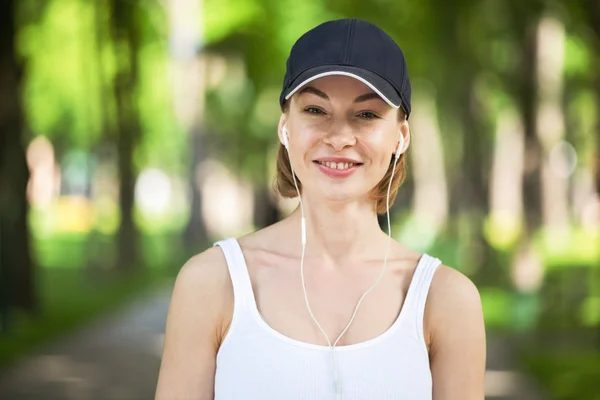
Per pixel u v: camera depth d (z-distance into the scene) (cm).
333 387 271
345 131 276
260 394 271
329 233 289
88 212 4866
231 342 277
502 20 2062
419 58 2425
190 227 3753
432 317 287
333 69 270
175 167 4759
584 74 2661
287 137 292
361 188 281
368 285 288
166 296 2120
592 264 2778
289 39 2986
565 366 1196
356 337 279
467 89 2580
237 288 279
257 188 4388
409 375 276
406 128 293
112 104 2652
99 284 2400
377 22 2361
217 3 3200
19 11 1758
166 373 284
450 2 2144
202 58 3400
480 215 2564
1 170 1650
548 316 1677
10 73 1634
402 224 3841
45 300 1978
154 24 3073
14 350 1350
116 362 1270
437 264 292
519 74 2022
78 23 2497
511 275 2050
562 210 4138
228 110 3731
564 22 1805
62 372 1190
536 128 2012
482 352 291
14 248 1655
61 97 3575
